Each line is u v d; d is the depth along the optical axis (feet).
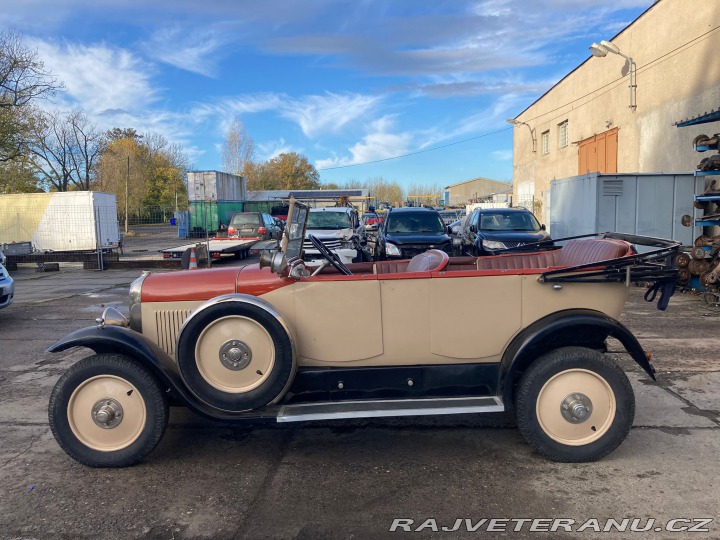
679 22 53.01
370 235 62.59
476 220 48.62
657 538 10.18
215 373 12.91
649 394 17.72
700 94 49.80
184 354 12.76
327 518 11.03
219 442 14.83
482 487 12.16
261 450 14.32
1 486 12.56
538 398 13.01
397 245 43.75
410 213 47.91
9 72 86.94
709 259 33.76
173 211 150.10
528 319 13.62
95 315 32.91
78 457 13.07
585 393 13.00
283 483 12.52
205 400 12.83
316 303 13.52
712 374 19.58
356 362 13.74
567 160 87.04
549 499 11.60
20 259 62.59
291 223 14.10
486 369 13.88
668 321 28.17
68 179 156.87
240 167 189.57
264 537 10.44
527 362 13.75
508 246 43.34
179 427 15.88
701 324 27.45
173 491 12.24
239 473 13.05
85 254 62.54
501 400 13.38
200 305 12.74
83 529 10.80
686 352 22.36
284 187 259.60
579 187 44.01
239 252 68.03
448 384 13.88
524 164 112.47
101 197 73.05
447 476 12.71
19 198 71.46
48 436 15.35
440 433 15.21
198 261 17.84
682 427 15.17
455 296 13.50
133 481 12.72
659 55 57.00
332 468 13.23
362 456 13.87
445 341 13.62
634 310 31.04
